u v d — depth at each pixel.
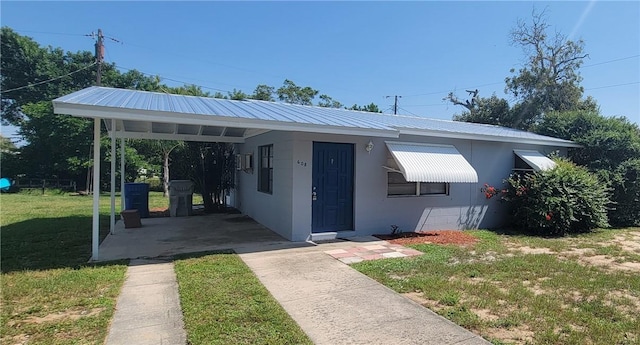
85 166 27.77
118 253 8.34
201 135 14.06
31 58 38.06
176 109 7.85
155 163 29.69
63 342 4.04
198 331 4.30
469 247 9.45
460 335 4.35
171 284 6.14
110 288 5.85
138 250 8.67
